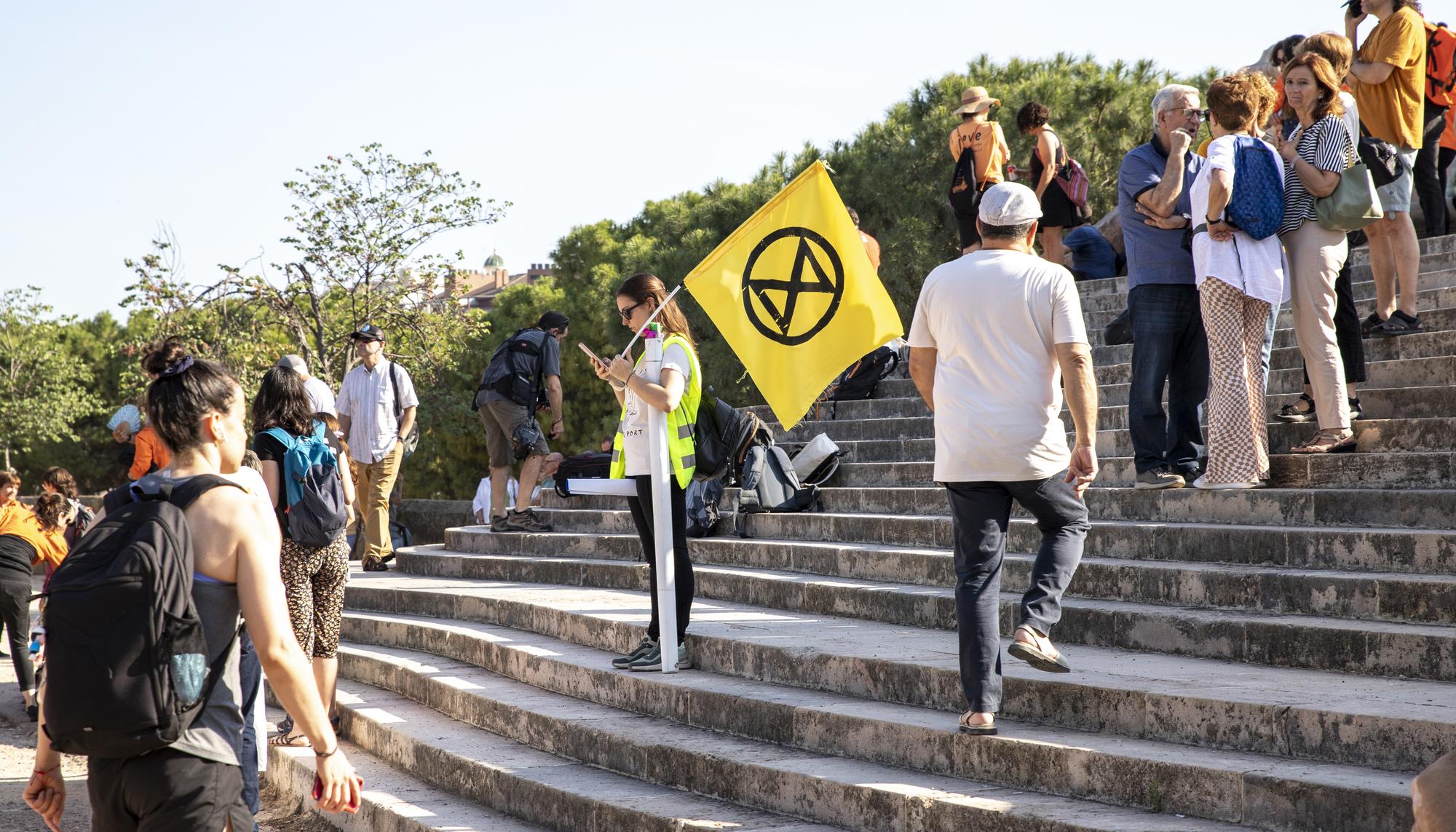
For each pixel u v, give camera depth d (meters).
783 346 5.26
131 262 17.56
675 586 5.26
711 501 7.49
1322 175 5.35
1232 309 5.34
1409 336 6.58
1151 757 3.39
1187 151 5.81
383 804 4.80
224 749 2.74
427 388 21.66
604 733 4.71
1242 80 5.48
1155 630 4.48
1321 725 3.33
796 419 5.21
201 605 2.75
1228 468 5.40
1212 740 3.54
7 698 8.79
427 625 7.11
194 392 2.99
